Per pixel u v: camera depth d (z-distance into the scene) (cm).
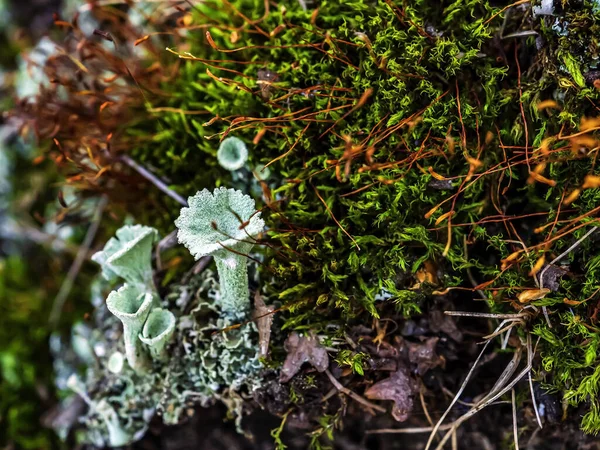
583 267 5
